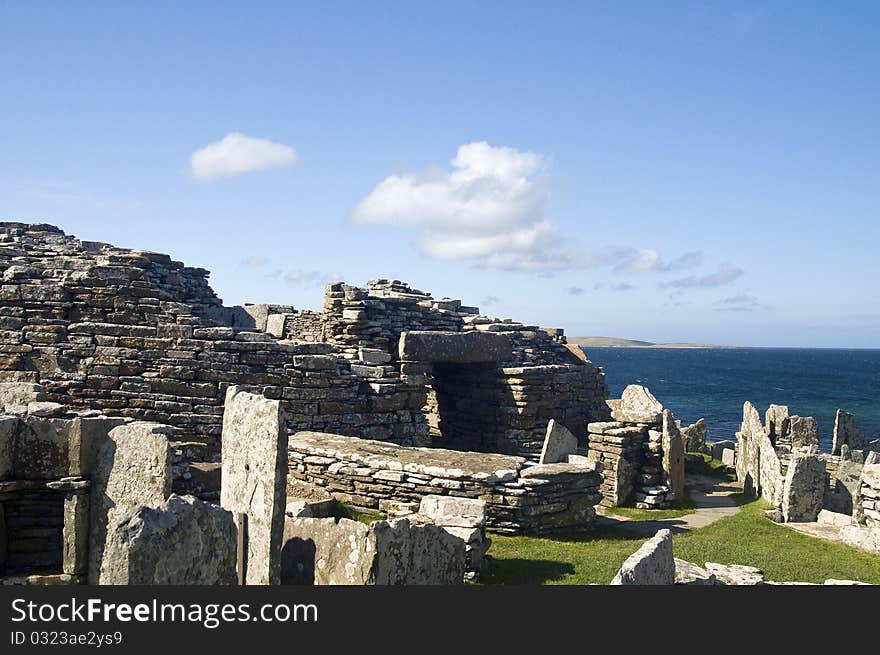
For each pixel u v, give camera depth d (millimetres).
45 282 18344
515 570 12109
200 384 18125
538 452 25141
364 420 20422
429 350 22922
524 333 30484
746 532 17453
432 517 12383
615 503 20906
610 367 194750
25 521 10852
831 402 95125
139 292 18406
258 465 9078
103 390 17516
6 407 12273
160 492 10406
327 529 9422
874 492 16516
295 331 30078
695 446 35125
